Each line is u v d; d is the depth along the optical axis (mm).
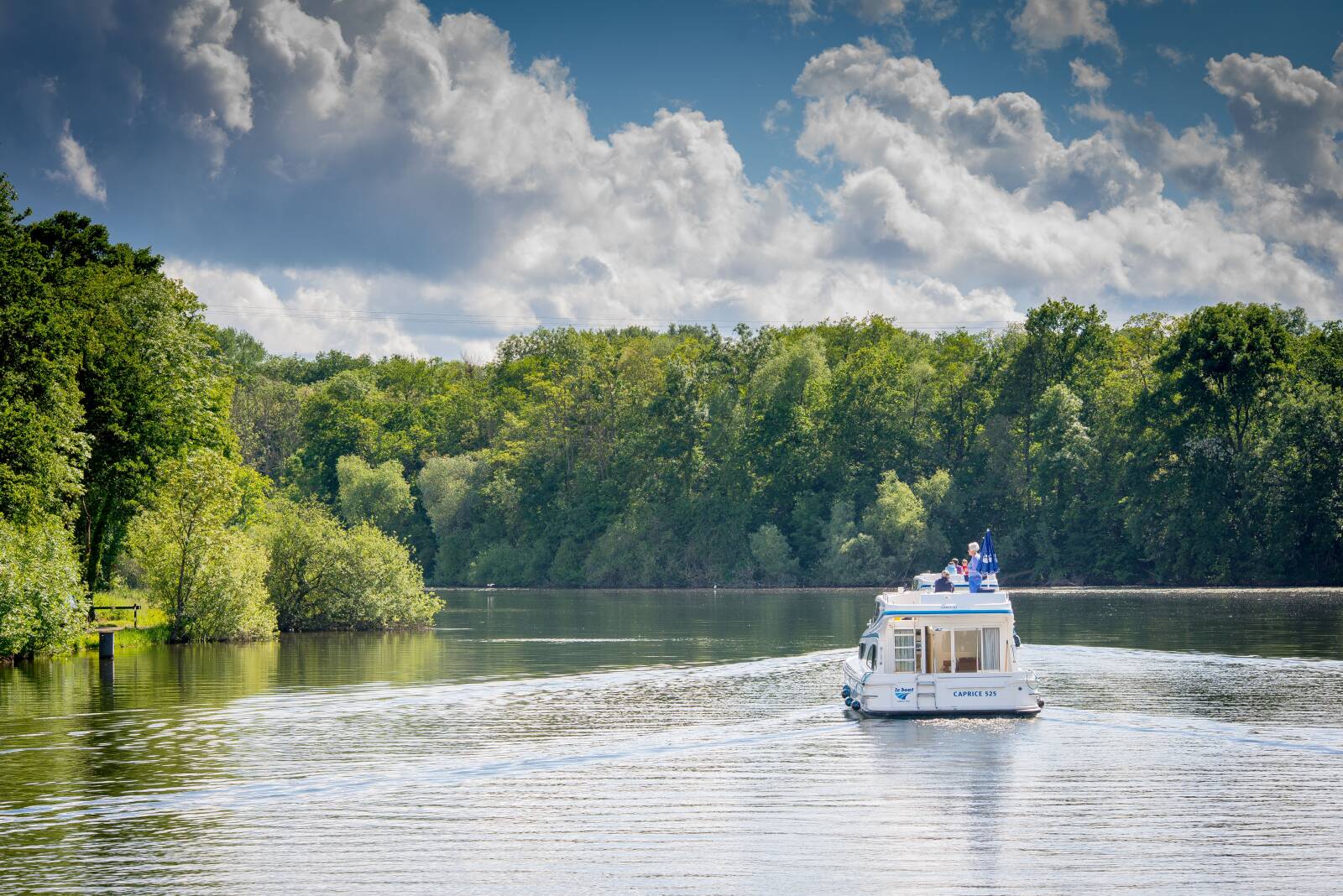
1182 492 119938
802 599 111688
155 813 23672
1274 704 36594
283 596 67125
